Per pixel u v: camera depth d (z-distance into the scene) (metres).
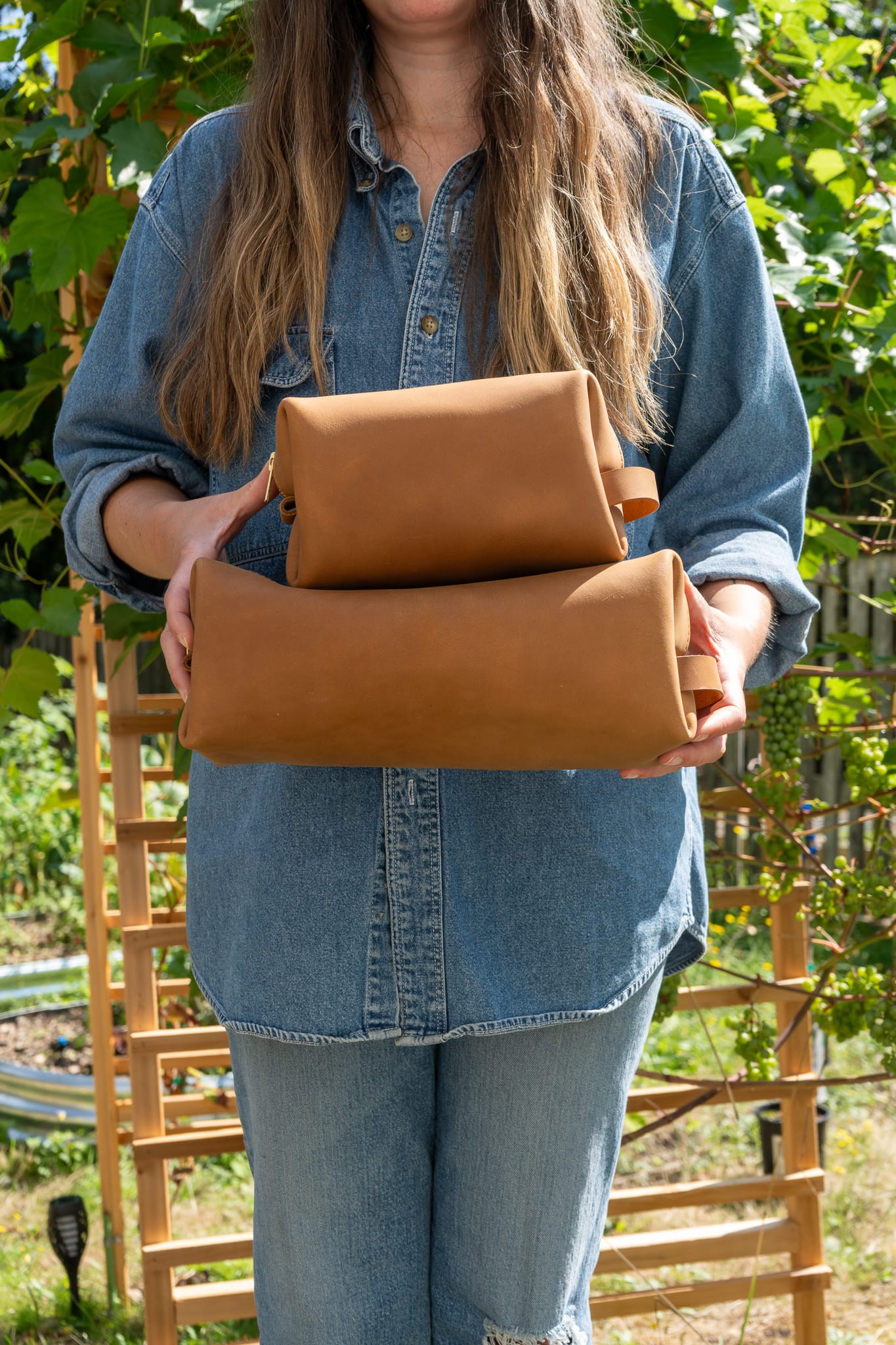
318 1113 1.15
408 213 1.12
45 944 4.92
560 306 1.09
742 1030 2.09
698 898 1.23
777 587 1.13
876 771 2.02
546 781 1.10
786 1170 2.22
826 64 2.18
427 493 0.90
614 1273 2.14
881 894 1.97
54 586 2.20
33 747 6.05
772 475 1.22
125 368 1.20
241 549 1.15
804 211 2.09
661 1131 3.21
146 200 1.21
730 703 0.98
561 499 0.89
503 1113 1.15
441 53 1.14
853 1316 2.41
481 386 0.92
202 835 1.18
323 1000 1.10
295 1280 1.20
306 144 1.11
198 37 1.92
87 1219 2.56
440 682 0.88
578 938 1.10
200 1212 2.90
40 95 2.21
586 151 1.12
